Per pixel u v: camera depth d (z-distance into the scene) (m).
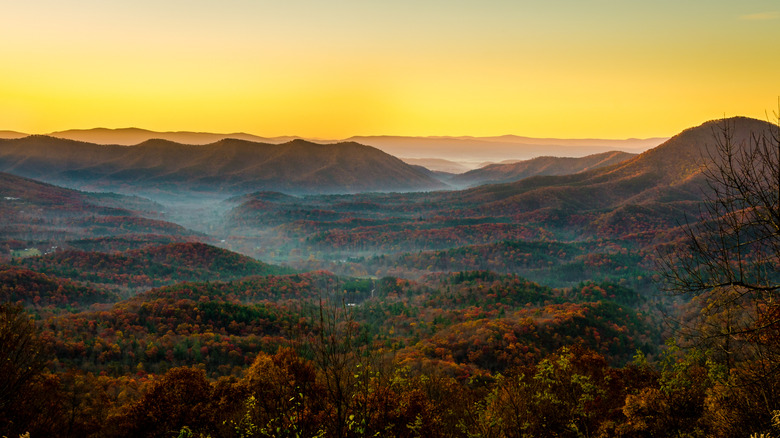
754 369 8.89
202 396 19.61
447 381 18.30
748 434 8.88
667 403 11.30
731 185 7.49
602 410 12.41
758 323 7.83
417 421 10.98
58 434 15.59
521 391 12.63
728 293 7.85
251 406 9.36
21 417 13.95
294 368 8.24
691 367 12.21
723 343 8.98
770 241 7.15
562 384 12.52
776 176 6.93
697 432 10.23
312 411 8.10
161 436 18.00
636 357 15.07
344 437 7.49
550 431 11.75
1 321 13.06
